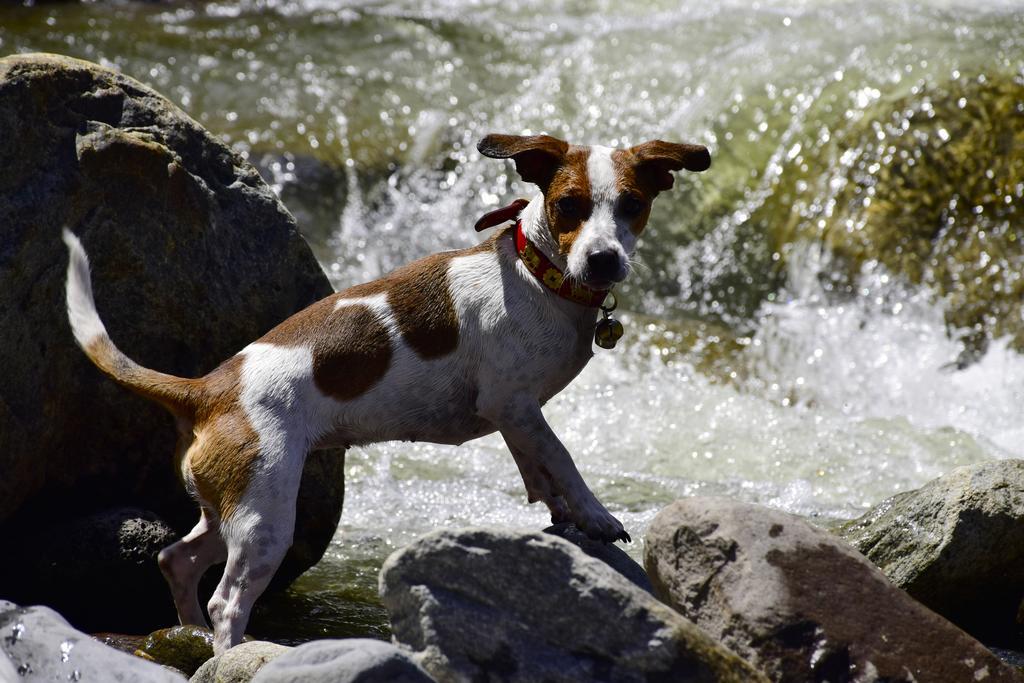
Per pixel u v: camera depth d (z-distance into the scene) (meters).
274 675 3.86
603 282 5.27
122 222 6.23
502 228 5.87
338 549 7.31
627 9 16.41
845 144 12.21
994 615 5.99
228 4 17.48
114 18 16.45
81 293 5.57
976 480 5.85
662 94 13.81
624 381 9.98
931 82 12.43
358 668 3.77
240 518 5.29
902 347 10.54
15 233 5.80
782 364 10.46
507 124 13.76
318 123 13.71
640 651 4.08
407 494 8.16
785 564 4.59
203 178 6.57
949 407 9.94
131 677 4.32
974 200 11.44
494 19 16.44
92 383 6.26
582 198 5.45
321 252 11.73
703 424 9.46
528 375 5.61
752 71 13.62
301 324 5.67
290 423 5.43
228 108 13.92
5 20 15.85
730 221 12.19
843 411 9.87
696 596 4.68
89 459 6.38
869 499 8.45
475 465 8.67
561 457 5.59
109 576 5.95
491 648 4.16
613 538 5.42
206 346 6.55
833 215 11.68
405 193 12.77
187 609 5.64
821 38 14.08
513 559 4.17
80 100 6.21
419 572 4.22
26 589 5.93
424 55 15.29
